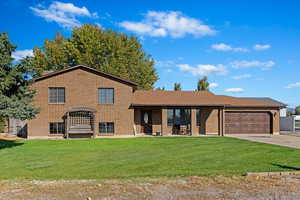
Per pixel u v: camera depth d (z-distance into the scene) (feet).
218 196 17.89
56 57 115.24
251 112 77.10
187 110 77.25
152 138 62.95
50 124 67.41
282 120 91.97
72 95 68.23
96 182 21.57
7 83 40.52
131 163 30.73
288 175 23.71
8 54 43.73
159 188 19.77
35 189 19.61
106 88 70.03
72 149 43.91
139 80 125.08
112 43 116.98
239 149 42.14
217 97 82.84
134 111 75.51
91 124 68.23
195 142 53.47
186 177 23.04
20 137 69.31
